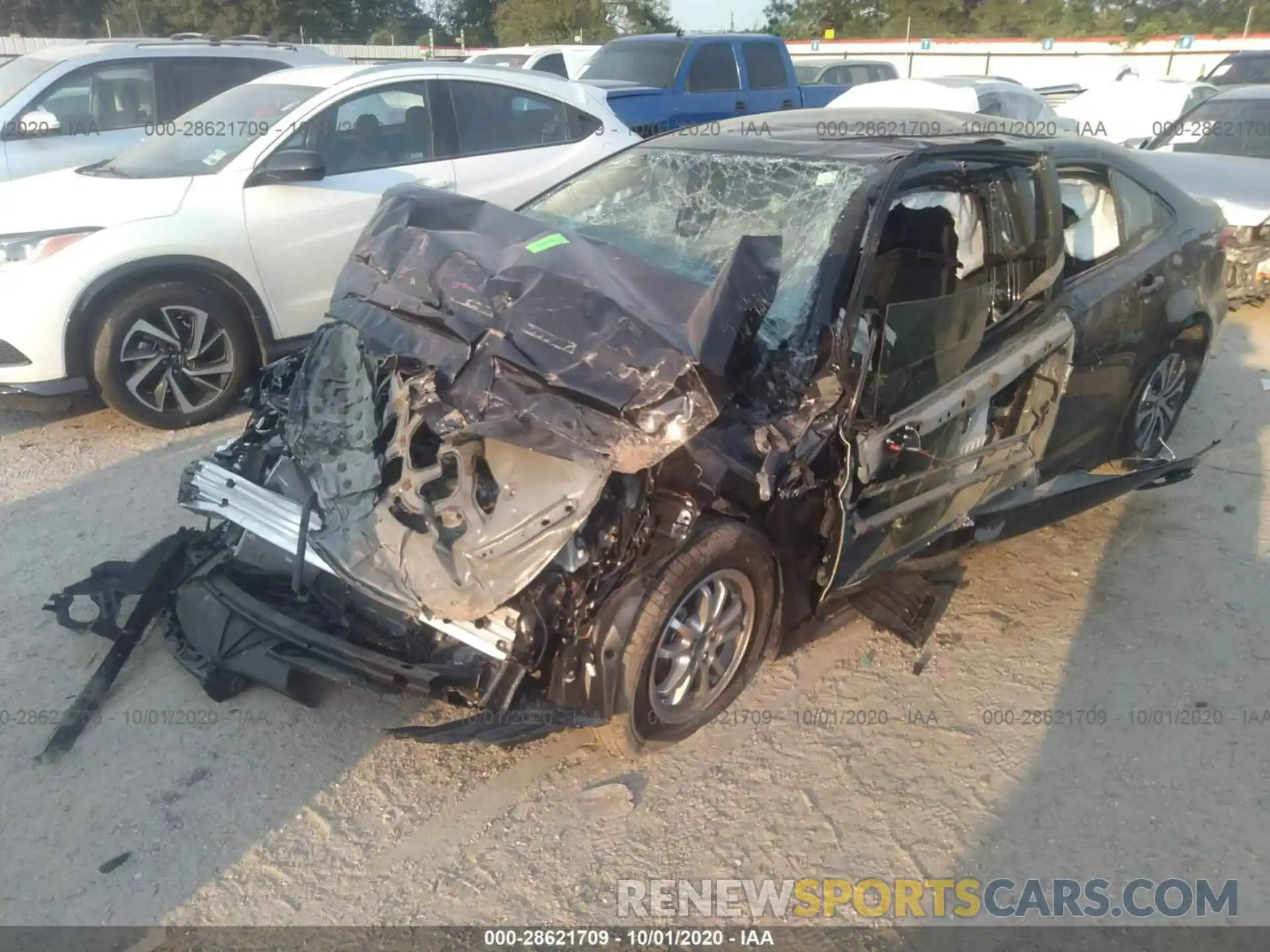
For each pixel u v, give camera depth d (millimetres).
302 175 5566
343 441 3068
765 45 12180
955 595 4055
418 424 2855
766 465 2869
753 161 3686
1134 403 4504
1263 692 3496
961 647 3723
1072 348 3779
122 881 2615
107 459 5090
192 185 5469
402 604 2793
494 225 3461
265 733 3145
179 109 8188
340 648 2934
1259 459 5379
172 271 5297
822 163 3506
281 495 3117
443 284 3076
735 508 2916
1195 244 4680
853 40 33156
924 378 3195
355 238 5926
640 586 2818
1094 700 3443
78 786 2910
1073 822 2922
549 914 2574
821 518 3137
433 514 2781
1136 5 40781
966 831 2881
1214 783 3076
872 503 3203
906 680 3535
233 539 3406
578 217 3945
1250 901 2666
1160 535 4570
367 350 3164
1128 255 4316
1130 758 3176
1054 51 28922
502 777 3023
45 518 4430
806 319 3104
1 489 4711
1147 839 2865
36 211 5223
